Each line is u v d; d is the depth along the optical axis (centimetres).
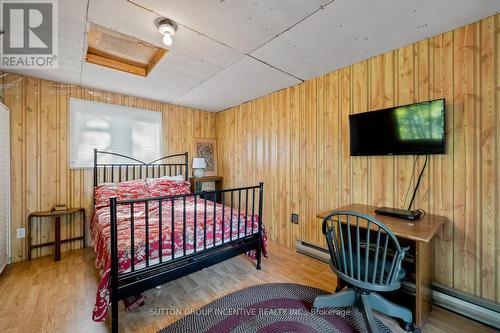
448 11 155
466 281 171
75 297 190
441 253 182
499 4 147
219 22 168
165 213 238
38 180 271
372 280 141
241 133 388
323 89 265
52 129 280
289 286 209
